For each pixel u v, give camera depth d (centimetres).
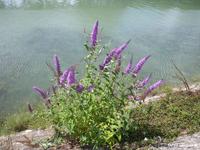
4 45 1602
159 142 679
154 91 1117
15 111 1055
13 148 728
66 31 1873
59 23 2017
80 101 658
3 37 1708
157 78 1354
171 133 716
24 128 920
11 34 1764
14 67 1373
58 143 700
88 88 654
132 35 1905
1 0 2488
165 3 2775
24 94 1166
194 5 2794
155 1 2816
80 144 685
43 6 2403
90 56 670
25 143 742
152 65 1509
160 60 1580
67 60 1479
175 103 871
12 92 1177
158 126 750
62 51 1582
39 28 1897
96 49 672
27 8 2323
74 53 1564
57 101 702
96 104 664
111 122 661
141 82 684
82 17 2186
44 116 869
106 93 664
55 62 670
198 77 1366
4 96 1148
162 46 1778
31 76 1306
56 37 1766
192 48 1794
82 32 1872
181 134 721
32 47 1608
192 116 793
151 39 1877
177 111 824
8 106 1088
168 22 2231
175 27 2134
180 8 2641
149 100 954
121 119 670
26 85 1234
